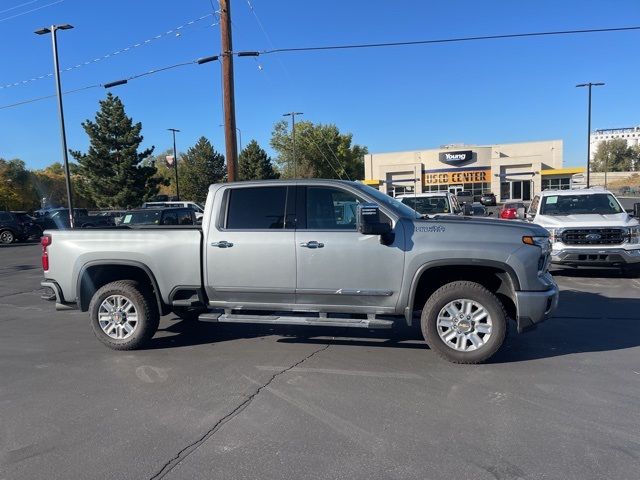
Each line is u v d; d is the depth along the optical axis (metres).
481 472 3.38
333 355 5.95
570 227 10.80
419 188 63.06
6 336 7.19
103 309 6.31
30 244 28.27
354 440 3.85
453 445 3.75
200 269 6.04
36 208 54.69
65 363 5.88
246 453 3.69
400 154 63.53
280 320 5.76
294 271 5.76
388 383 5.02
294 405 4.53
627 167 132.38
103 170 49.16
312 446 3.77
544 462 3.49
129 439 3.94
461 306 5.50
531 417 4.20
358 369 5.45
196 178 67.88
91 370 5.61
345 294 5.66
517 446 3.72
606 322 7.25
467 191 61.59
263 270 5.84
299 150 80.38
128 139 49.00
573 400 4.54
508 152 59.97
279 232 5.82
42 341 6.88
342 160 83.50
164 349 6.34
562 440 3.80
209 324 7.54
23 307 9.49
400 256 5.50
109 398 4.79
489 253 5.34
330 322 5.64
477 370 5.34
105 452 3.75
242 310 6.20
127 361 5.90
